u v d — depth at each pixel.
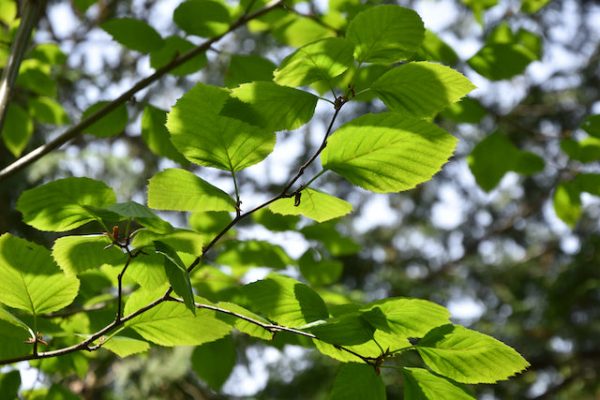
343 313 0.98
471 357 0.90
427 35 1.22
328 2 1.32
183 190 0.93
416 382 0.91
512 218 4.95
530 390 4.16
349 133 0.89
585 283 3.95
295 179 0.91
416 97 0.90
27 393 1.19
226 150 0.93
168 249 0.90
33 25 1.23
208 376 1.22
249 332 0.98
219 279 1.22
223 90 0.91
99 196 0.94
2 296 0.96
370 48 0.90
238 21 1.25
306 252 1.31
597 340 4.09
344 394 0.92
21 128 1.42
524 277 4.57
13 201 2.53
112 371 2.55
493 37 1.44
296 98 0.91
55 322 1.16
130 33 1.24
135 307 0.98
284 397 3.23
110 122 1.26
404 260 4.70
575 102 4.11
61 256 0.92
